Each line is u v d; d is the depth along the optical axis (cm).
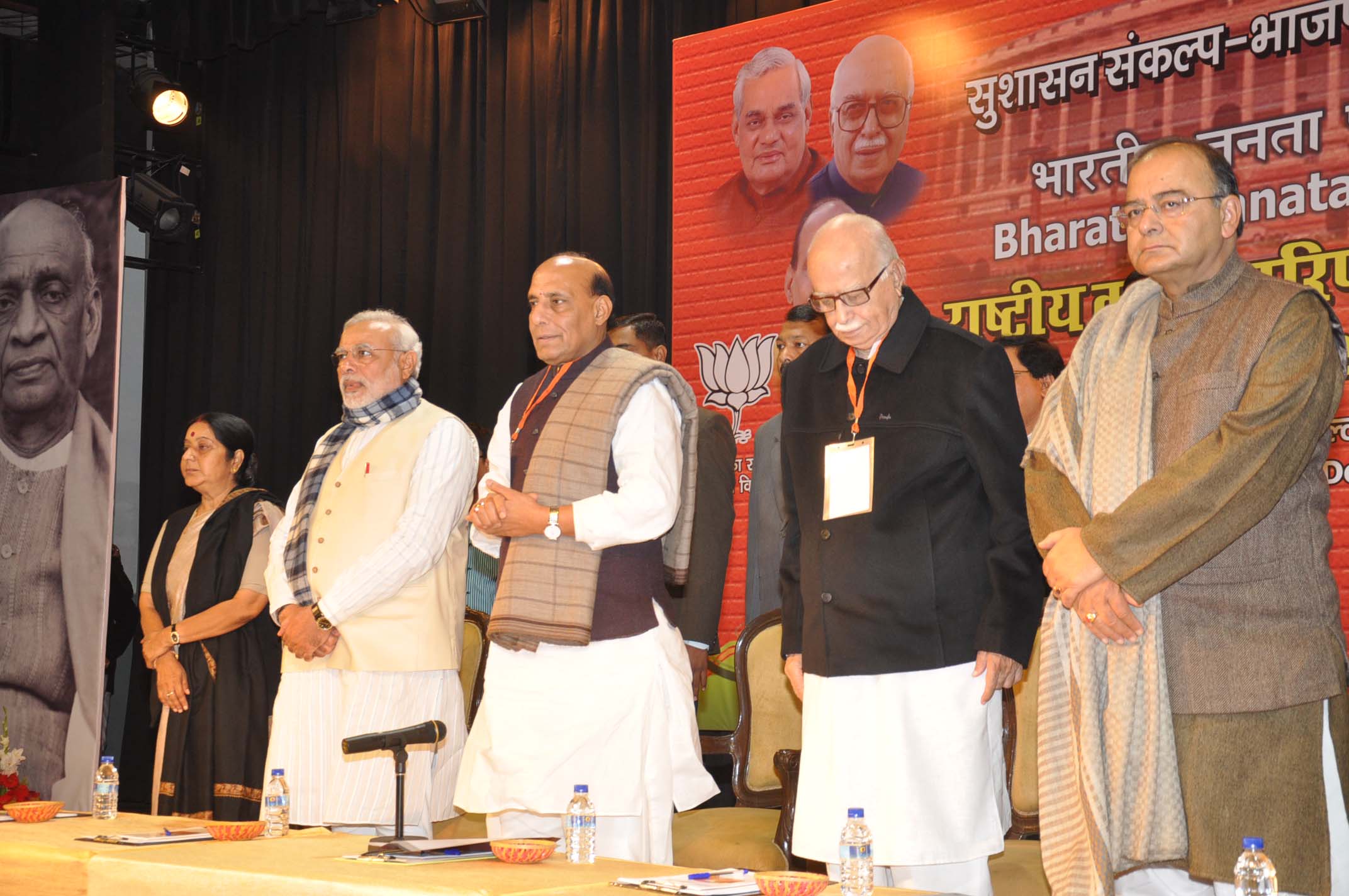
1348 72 408
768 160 526
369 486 355
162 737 443
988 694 237
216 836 242
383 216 685
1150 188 224
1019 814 323
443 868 203
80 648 509
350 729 337
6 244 543
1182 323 227
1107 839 214
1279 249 416
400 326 373
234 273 749
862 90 506
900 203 495
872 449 250
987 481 245
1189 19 438
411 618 345
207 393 763
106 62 696
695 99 545
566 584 284
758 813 355
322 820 339
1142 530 210
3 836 244
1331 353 213
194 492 764
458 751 356
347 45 708
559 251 623
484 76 663
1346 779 208
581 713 284
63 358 528
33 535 523
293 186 728
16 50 730
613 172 607
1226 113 429
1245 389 215
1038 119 468
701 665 372
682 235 543
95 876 217
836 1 515
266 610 462
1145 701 215
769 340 520
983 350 250
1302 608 211
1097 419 230
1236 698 208
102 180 692
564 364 311
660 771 285
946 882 243
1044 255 464
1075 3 462
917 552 244
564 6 630
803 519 261
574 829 229
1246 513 206
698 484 382
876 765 243
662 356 434
